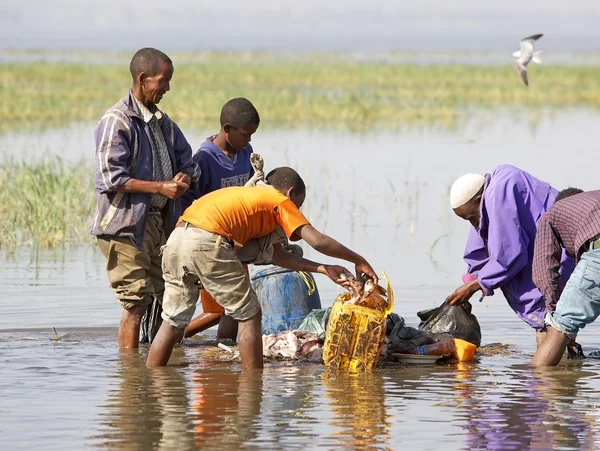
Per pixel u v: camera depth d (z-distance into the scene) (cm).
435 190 5581
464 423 1991
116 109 2669
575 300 2512
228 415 2036
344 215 4853
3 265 3866
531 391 2267
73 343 2759
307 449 1822
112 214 2670
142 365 2517
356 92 13425
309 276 2916
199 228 2448
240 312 2478
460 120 10119
